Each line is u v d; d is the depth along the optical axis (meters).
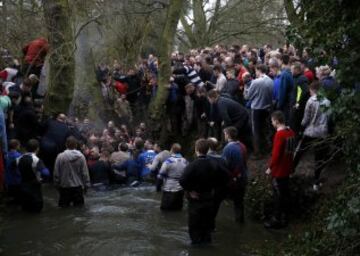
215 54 14.77
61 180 10.15
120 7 15.11
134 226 8.91
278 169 8.59
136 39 15.96
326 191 8.59
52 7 13.48
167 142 14.90
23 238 8.25
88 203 10.62
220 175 7.79
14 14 13.55
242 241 8.16
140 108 15.87
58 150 11.66
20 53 13.51
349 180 6.38
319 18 5.46
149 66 15.70
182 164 10.05
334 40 5.29
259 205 9.54
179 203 10.04
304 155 10.05
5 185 9.80
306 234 7.02
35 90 12.83
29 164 9.57
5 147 9.62
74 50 13.62
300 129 9.41
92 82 16.81
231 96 11.66
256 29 21.70
